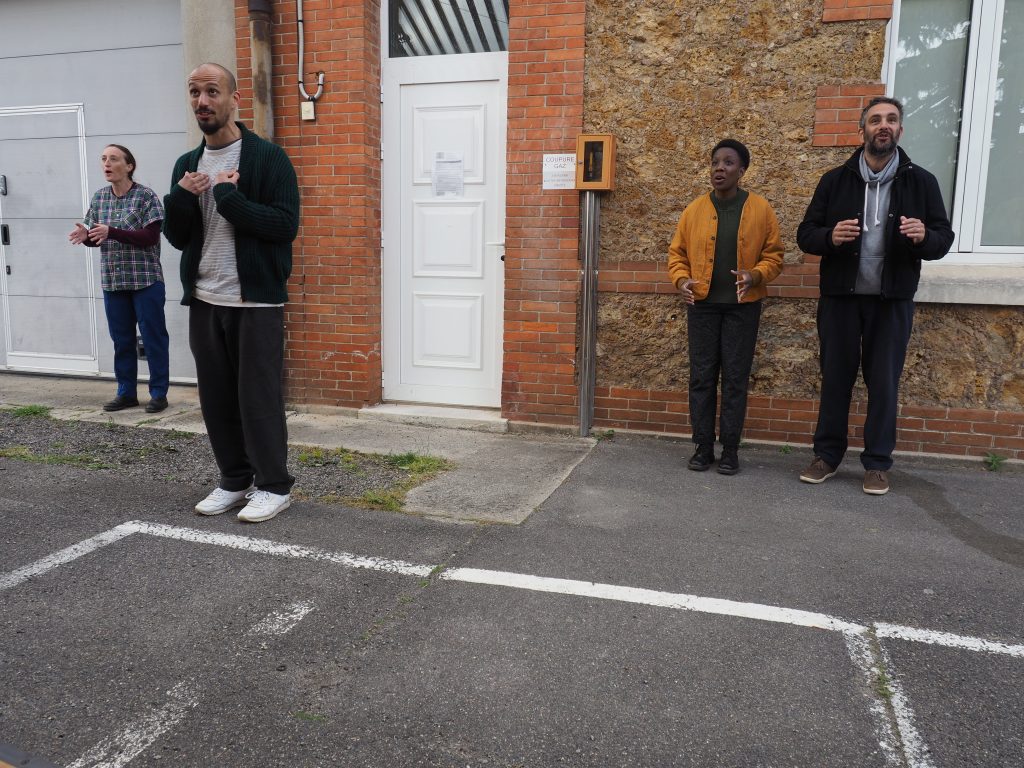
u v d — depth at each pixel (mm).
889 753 2225
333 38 5715
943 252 4203
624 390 5551
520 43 5379
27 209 7277
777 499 4367
